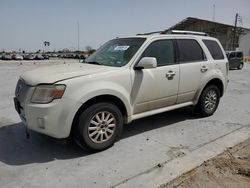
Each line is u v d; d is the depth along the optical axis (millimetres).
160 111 4711
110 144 4020
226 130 4863
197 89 5285
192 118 5609
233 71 19797
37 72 3971
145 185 3018
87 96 3598
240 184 3002
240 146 4082
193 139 4414
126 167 3445
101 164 3539
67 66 4352
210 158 3660
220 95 5988
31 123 3586
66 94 3492
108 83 3852
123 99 4035
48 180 3146
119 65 4234
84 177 3209
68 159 3695
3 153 3883
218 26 47719
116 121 4020
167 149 4004
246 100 7688
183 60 5004
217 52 5836
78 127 3676
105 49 5012
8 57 52344
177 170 3340
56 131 3518
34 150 3992
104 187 2988
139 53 4324
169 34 4918
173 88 4781
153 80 4414
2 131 4809
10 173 3312
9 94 8484
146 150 3973
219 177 3154
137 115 4379
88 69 3967
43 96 3480
